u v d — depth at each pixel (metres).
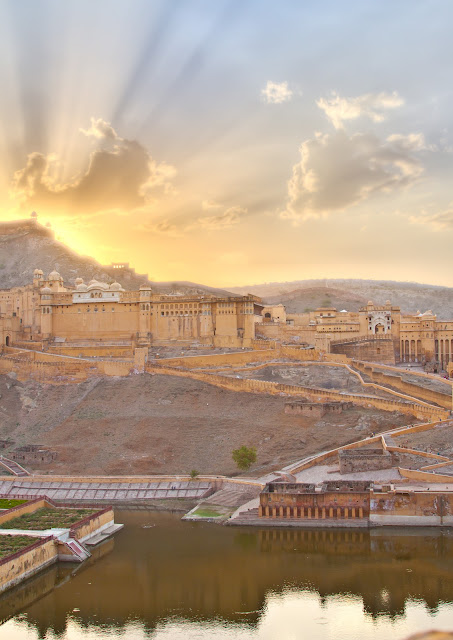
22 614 92.25
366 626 87.12
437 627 85.81
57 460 165.12
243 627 87.19
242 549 114.38
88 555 112.81
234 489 144.25
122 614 90.75
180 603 94.81
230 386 190.75
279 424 169.62
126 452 164.88
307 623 88.38
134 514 137.25
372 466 139.50
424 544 114.25
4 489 151.38
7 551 102.19
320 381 193.50
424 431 155.50
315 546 115.06
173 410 181.75
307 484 129.75
